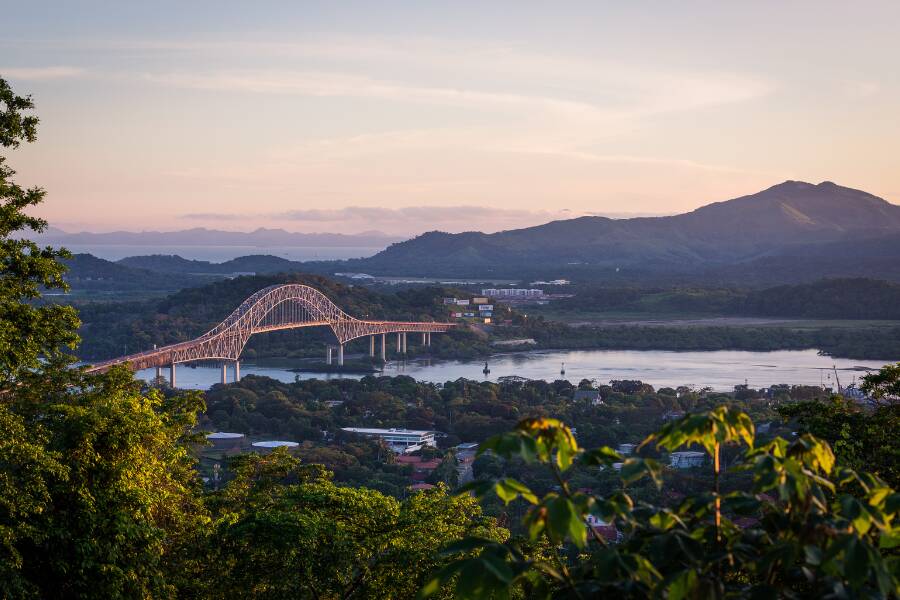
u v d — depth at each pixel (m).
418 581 26.39
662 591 7.26
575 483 78.00
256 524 25.12
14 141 29.73
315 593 25.72
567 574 7.68
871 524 7.84
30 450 20.14
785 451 8.53
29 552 21.00
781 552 7.41
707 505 8.16
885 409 28.61
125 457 23.67
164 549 26.73
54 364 30.02
